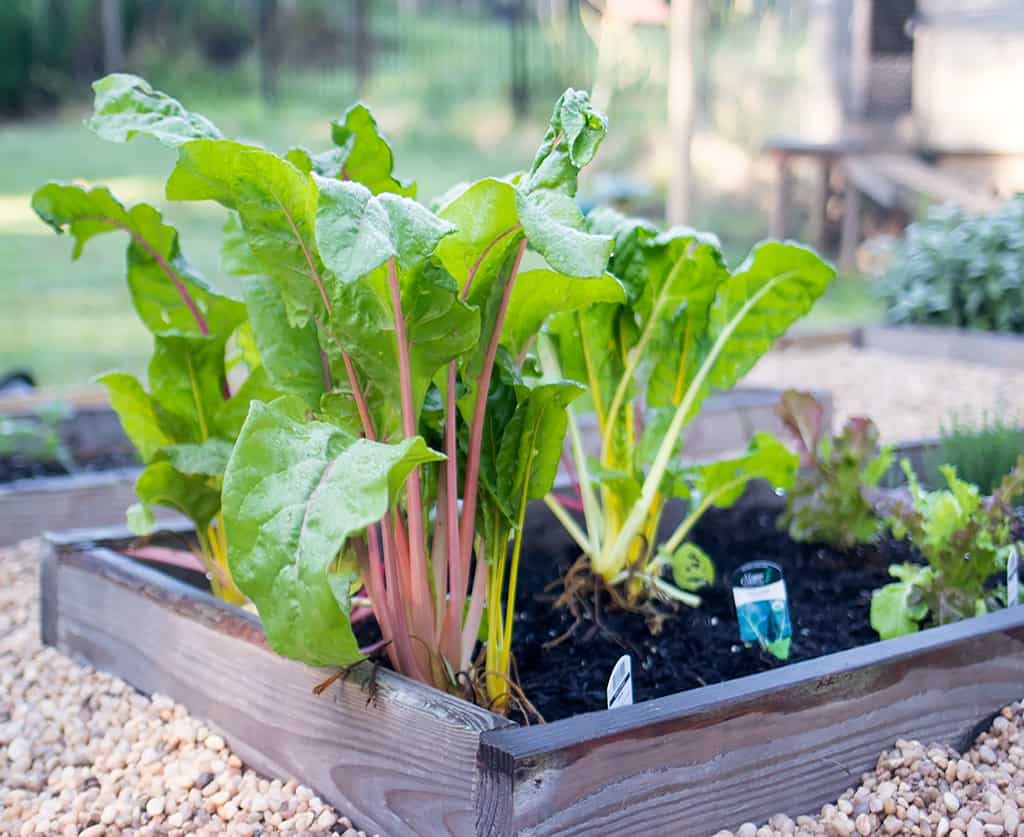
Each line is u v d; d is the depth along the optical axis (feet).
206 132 6.13
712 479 8.55
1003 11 29.89
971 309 21.62
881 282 23.70
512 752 4.91
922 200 31.37
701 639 7.63
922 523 7.98
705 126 47.91
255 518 5.04
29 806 6.56
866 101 32.58
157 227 7.53
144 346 23.84
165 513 11.80
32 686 8.15
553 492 9.56
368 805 5.87
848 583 8.75
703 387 8.26
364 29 62.80
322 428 5.30
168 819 6.18
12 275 32.53
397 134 55.52
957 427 10.86
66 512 11.53
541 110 58.80
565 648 7.49
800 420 9.21
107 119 6.08
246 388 7.45
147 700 7.62
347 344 5.66
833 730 5.98
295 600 4.91
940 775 6.15
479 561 6.37
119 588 7.86
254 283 6.66
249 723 6.71
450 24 72.54
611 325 7.91
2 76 58.03
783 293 8.27
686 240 7.64
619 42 41.14
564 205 5.46
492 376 6.29
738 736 5.60
